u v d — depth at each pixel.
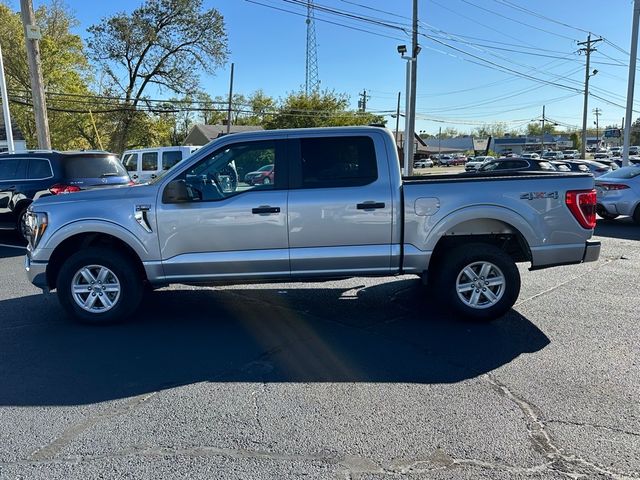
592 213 5.31
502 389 3.83
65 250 5.54
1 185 10.21
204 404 3.66
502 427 3.29
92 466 2.93
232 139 5.22
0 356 4.60
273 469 2.88
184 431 3.30
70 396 3.81
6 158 10.34
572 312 5.69
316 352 4.62
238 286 6.98
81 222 5.20
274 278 5.28
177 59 36.75
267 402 3.68
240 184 5.25
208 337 5.03
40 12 37.44
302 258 5.20
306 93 53.16
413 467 2.89
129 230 5.18
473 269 5.28
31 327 5.38
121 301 5.37
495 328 5.19
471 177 5.83
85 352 4.67
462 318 5.37
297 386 3.93
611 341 4.78
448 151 103.50
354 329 5.22
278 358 4.49
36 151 10.47
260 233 5.16
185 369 4.28
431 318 5.54
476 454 3.00
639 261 8.38
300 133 5.21
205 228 5.16
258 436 3.23
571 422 3.34
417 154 85.06
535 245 5.24
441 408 3.55
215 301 6.27
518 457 2.97
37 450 3.10
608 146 111.56
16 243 10.73
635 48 18.42
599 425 3.30
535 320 5.43
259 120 69.81
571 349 4.60
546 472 2.83
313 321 5.49
